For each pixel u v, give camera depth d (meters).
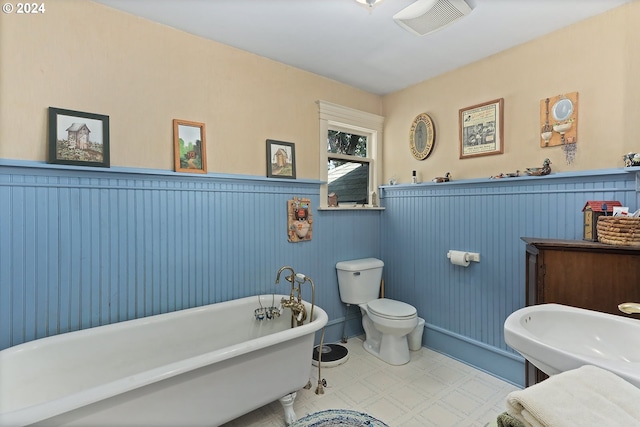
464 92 2.50
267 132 2.41
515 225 2.18
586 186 1.86
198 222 2.11
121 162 1.82
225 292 2.22
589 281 1.47
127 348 1.73
